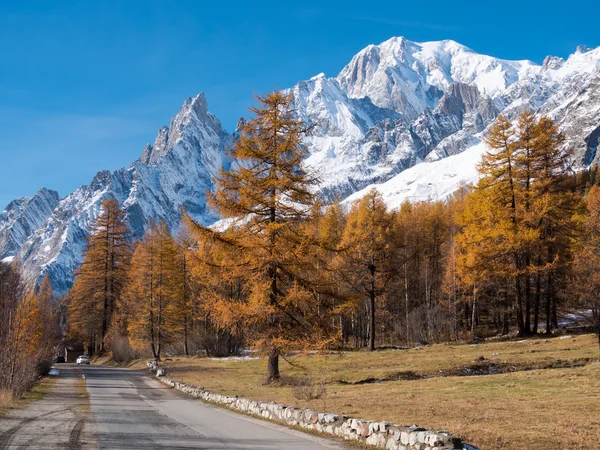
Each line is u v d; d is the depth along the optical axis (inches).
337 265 1550.2
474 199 1589.6
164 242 1998.0
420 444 382.3
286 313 944.9
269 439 477.1
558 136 1481.3
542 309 2033.7
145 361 2091.5
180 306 2003.0
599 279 1114.7
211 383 1092.5
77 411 675.4
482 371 1016.9
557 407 561.0
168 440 460.8
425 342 1884.8
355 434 464.8
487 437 422.3
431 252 2453.2
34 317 1117.1
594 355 1024.2
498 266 1517.0
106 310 2554.1
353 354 1509.6
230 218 956.0
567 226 1462.8
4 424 534.6
